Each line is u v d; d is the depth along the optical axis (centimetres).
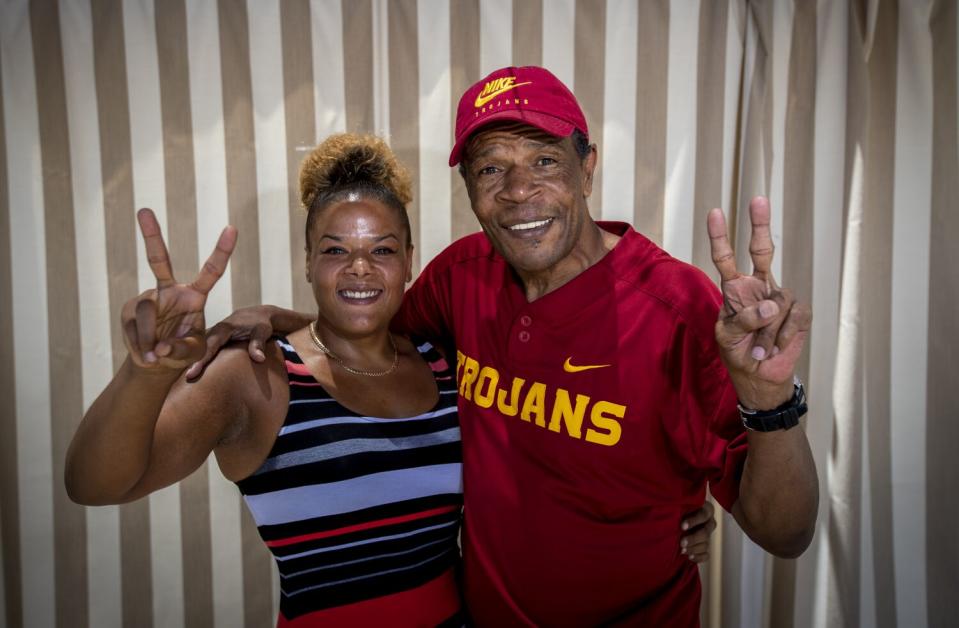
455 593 108
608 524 101
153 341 66
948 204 153
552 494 100
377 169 105
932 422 159
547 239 97
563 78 154
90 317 154
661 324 97
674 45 154
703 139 156
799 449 81
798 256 157
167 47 149
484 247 118
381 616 96
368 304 97
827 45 154
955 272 153
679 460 101
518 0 152
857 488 160
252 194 153
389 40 152
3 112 147
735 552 165
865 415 163
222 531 162
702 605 169
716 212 72
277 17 150
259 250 155
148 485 81
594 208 159
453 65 153
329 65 152
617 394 97
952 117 150
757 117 153
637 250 104
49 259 151
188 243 154
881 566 164
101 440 71
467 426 106
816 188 156
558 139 96
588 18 153
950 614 160
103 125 149
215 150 152
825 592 164
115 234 152
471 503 105
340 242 96
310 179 105
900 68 154
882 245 158
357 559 95
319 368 98
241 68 150
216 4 148
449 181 157
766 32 151
